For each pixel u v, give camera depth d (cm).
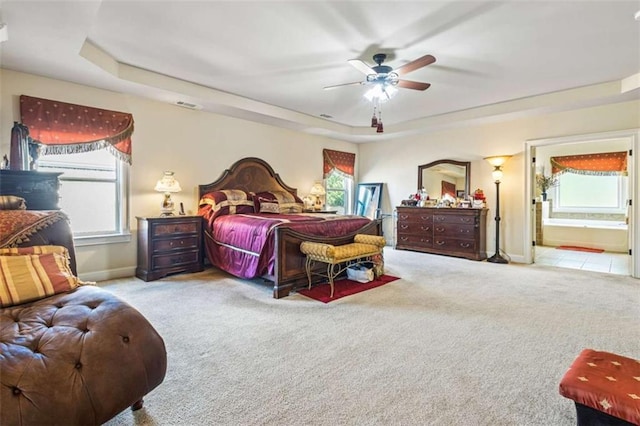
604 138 462
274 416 158
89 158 406
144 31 289
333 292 361
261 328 264
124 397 141
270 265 362
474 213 554
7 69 335
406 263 528
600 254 650
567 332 257
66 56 305
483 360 213
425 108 537
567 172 780
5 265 170
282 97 481
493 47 317
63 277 181
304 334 253
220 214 472
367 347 231
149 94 418
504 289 378
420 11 256
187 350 225
